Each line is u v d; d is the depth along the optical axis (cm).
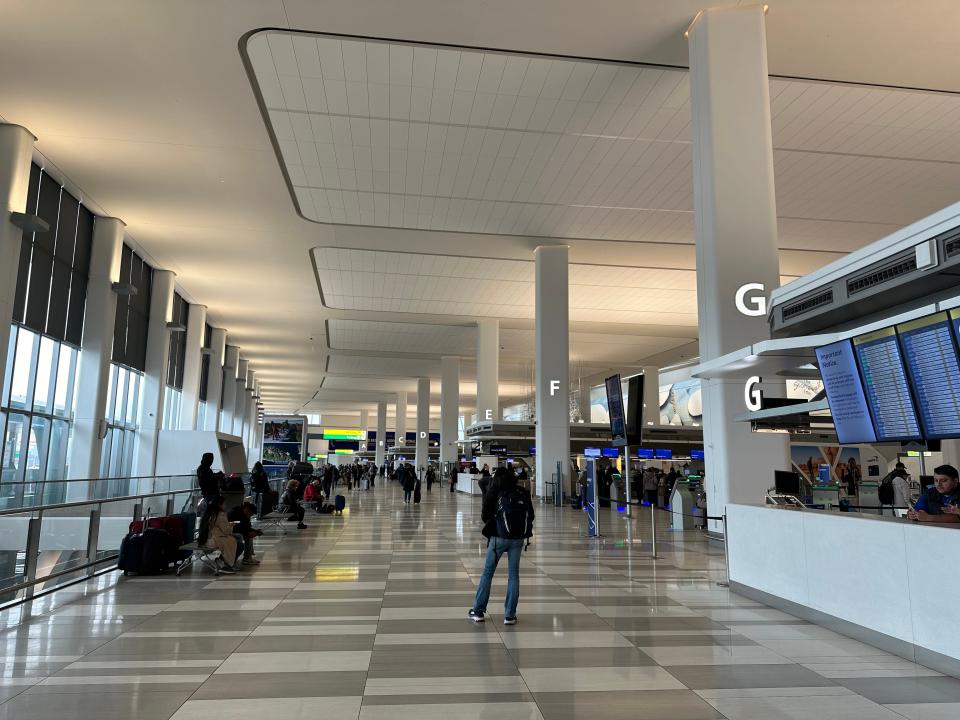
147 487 1494
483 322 3347
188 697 390
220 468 2434
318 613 625
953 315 495
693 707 379
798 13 1059
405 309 3186
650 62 1198
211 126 1413
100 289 1897
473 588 765
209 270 2552
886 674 441
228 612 625
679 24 1093
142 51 1160
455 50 1164
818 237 2106
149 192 1764
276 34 1120
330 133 1451
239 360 4666
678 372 4878
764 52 1049
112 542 873
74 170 1627
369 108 1352
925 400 526
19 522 641
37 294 1623
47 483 1185
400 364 4881
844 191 1745
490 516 604
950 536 439
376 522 1656
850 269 655
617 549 1134
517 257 2344
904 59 1173
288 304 3117
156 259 2400
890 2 1029
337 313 3297
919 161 1570
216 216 1948
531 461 3300
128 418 2389
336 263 2447
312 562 966
